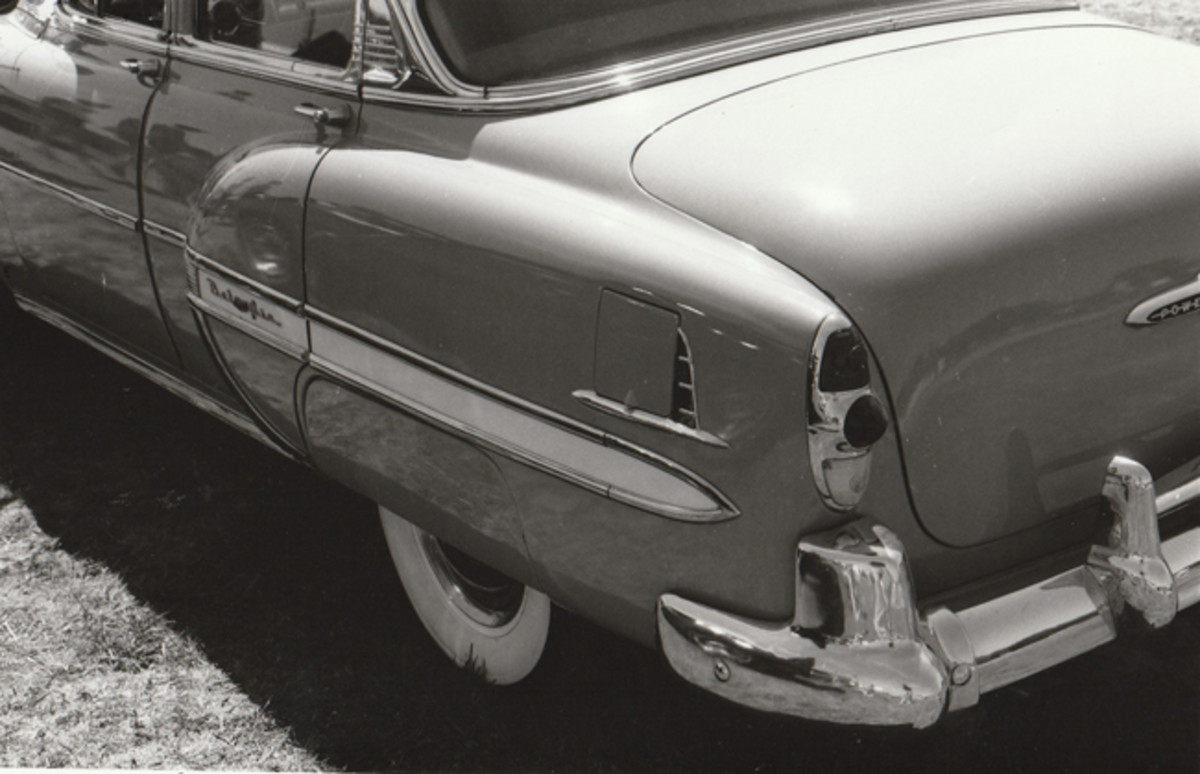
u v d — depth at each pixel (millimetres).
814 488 2076
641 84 2609
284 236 2848
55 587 3574
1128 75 2631
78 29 3785
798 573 2121
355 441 2855
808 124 2387
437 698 3023
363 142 2803
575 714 2922
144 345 3779
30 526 3883
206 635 3336
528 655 2930
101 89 3578
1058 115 2420
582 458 2322
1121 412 2346
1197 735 2752
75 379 4809
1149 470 2465
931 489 2172
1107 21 3125
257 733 2961
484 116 2645
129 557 3697
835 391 2031
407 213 2568
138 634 3348
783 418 2062
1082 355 2260
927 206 2158
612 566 2357
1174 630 3109
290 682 3125
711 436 2137
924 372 2107
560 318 2303
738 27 2781
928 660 2094
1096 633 2297
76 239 3793
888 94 2504
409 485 2754
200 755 2902
